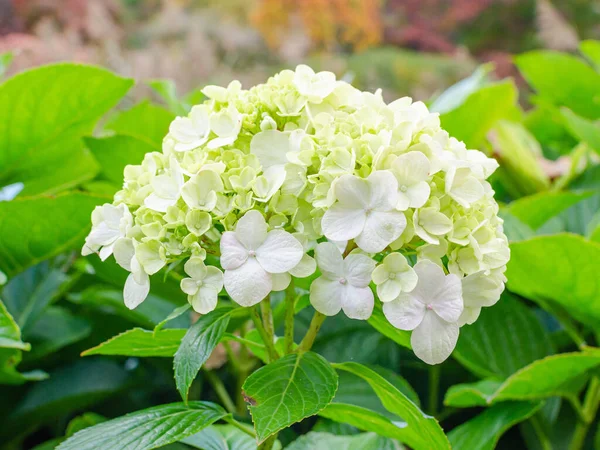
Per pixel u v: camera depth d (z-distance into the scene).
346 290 0.39
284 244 0.39
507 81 0.72
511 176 0.83
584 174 0.85
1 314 0.52
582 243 0.54
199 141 0.42
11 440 0.67
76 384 0.67
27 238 0.61
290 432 0.65
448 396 0.59
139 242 0.41
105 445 0.41
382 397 0.46
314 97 0.42
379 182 0.38
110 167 0.67
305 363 0.42
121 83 0.64
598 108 0.97
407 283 0.38
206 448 0.51
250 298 0.38
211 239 0.41
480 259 0.39
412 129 0.40
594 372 0.57
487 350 0.63
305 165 0.40
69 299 0.72
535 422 0.65
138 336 0.47
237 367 0.65
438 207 0.39
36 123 0.65
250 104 0.42
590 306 0.59
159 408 0.45
